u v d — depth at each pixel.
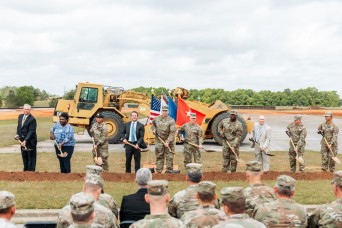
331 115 14.71
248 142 25.06
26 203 9.41
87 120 23.17
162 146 13.56
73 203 3.74
